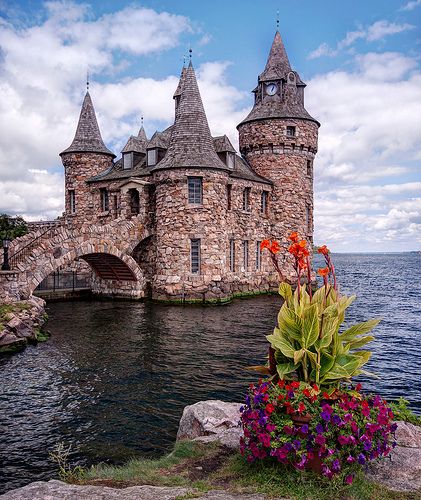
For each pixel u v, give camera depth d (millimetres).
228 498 5387
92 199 41812
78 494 5512
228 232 36531
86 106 43969
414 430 7711
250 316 27500
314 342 6391
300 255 6953
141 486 5805
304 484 5645
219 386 14273
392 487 5777
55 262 28547
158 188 34094
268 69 42562
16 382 14758
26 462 9523
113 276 35938
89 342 20359
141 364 16797
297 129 41500
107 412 12195
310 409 5855
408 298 43344
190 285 32781
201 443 7293
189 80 35156
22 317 21156
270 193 41812
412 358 18906
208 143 34219
